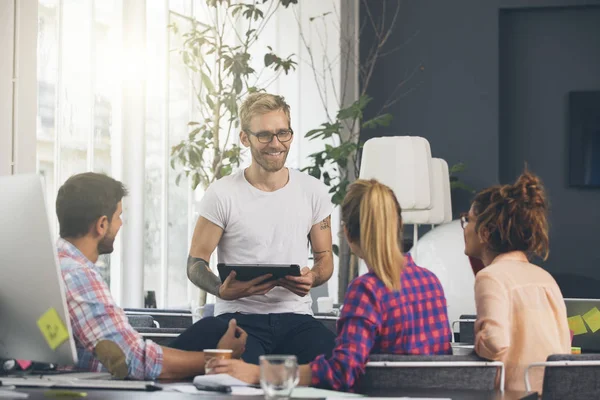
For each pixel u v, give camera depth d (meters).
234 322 2.84
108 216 2.69
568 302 4.32
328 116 8.53
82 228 2.67
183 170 7.14
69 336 2.33
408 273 2.68
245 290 3.37
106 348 2.59
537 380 2.89
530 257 3.20
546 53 9.90
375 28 9.84
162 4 6.84
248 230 3.73
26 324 2.41
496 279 2.90
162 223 6.85
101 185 2.69
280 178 3.78
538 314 2.91
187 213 7.26
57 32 5.62
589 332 4.35
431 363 2.51
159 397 2.21
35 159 5.05
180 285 7.16
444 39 9.75
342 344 2.52
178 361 2.67
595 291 9.70
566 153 9.85
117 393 2.30
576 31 9.84
